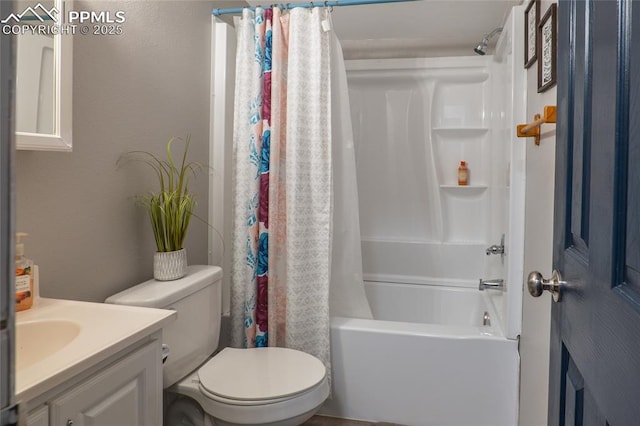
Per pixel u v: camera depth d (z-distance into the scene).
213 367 1.75
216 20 2.29
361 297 2.35
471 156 3.29
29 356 1.06
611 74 0.67
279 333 2.20
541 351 1.65
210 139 2.27
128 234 1.69
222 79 2.28
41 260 1.31
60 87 1.25
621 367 0.62
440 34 3.14
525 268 1.98
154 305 1.48
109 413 1.00
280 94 2.14
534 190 1.80
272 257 2.13
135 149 1.70
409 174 3.35
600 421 0.71
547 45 1.59
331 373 2.21
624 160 0.63
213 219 2.30
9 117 0.30
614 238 0.65
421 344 2.12
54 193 1.34
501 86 2.67
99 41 1.50
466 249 3.17
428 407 2.13
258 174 2.16
